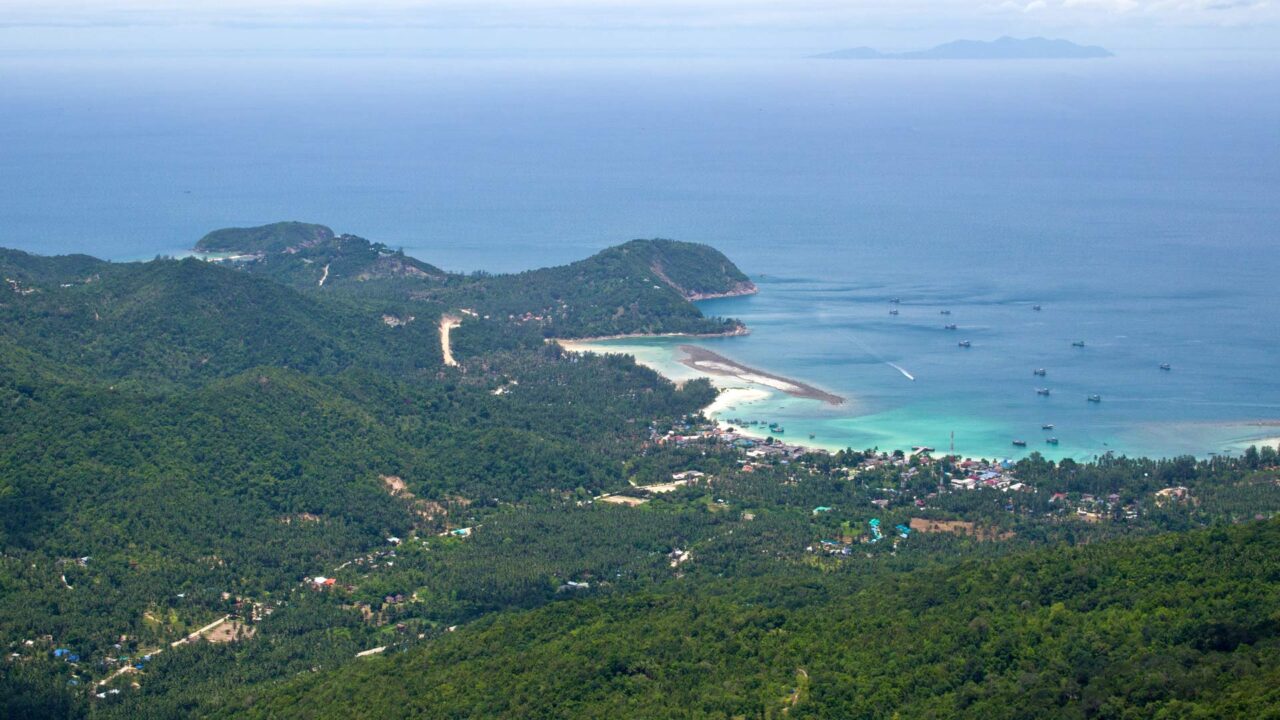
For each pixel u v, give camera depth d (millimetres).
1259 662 193875
